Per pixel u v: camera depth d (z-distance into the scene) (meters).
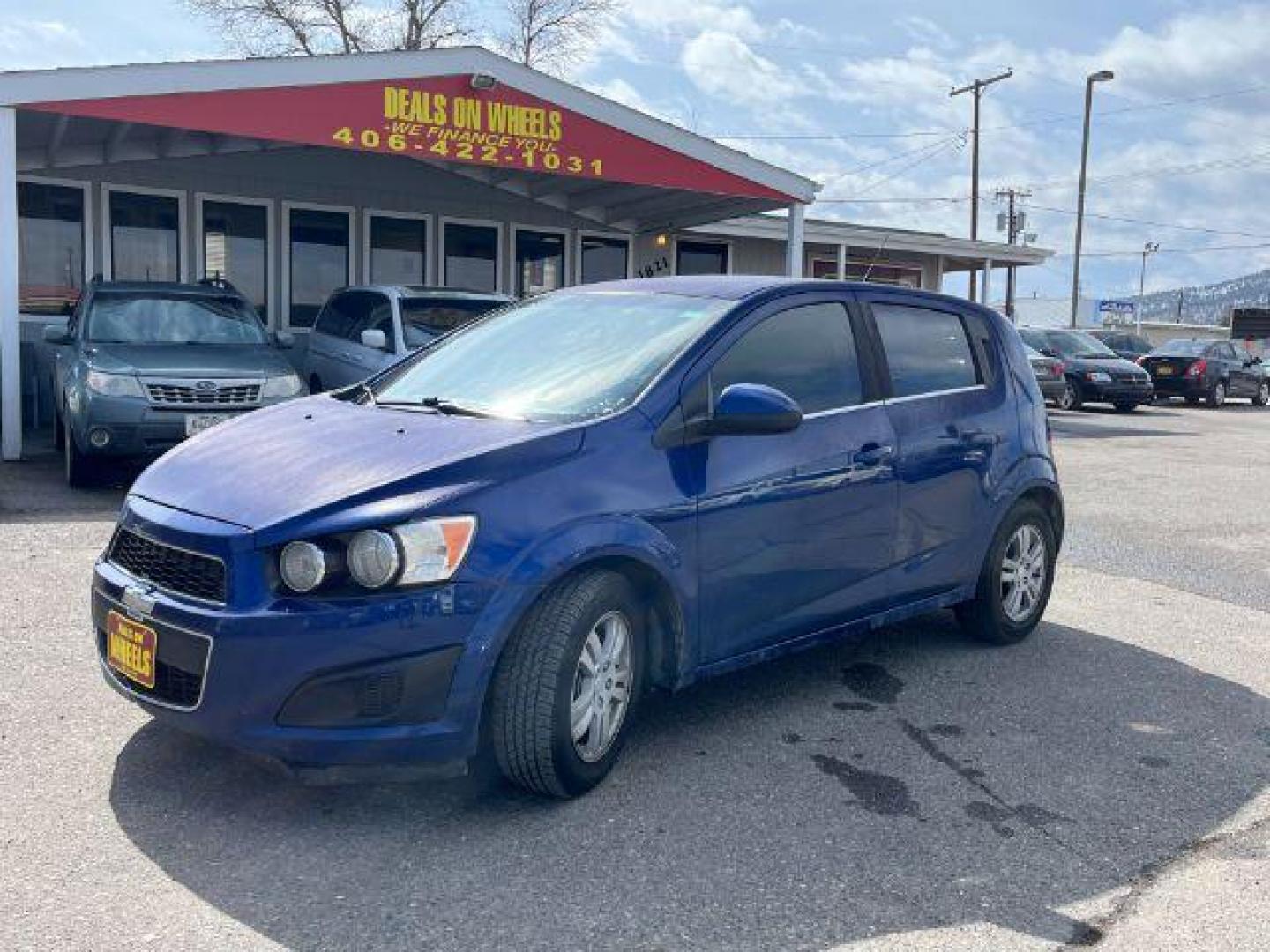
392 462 3.65
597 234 18.69
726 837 3.58
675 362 4.20
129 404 8.59
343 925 3.01
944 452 5.17
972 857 3.53
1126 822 3.81
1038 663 5.54
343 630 3.32
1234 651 5.87
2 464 10.38
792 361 4.62
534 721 3.59
